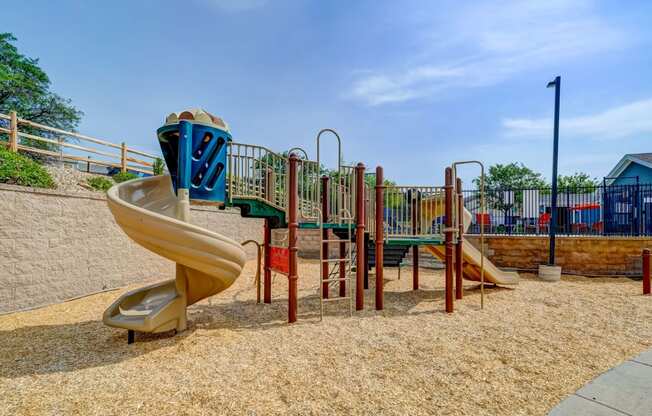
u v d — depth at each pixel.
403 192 6.40
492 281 7.44
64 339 4.16
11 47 18.56
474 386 3.01
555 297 6.81
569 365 3.48
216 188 4.80
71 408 2.56
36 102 19.09
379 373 3.25
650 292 7.25
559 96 9.59
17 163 7.11
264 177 5.65
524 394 2.87
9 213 5.32
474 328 4.75
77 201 6.44
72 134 11.41
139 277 7.91
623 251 9.55
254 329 4.69
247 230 12.84
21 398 2.70
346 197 6.32
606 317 5.33
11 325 4.73
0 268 5.20
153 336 4.27
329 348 3.93
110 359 3.53
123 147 13.41
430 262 12.11
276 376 3.17
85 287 6.56
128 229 3.83
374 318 5.30
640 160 17.12
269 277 6.40
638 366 3.46
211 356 3.63
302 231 15.17
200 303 6.38
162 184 5.09
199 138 4.56
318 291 7.67
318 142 5.34
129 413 2.51
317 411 2.58
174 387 2.91
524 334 4.48
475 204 12.29
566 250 9.88
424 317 5.36
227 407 2.61
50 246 5.92
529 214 11.55
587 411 2.59
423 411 2.59
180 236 3.77
